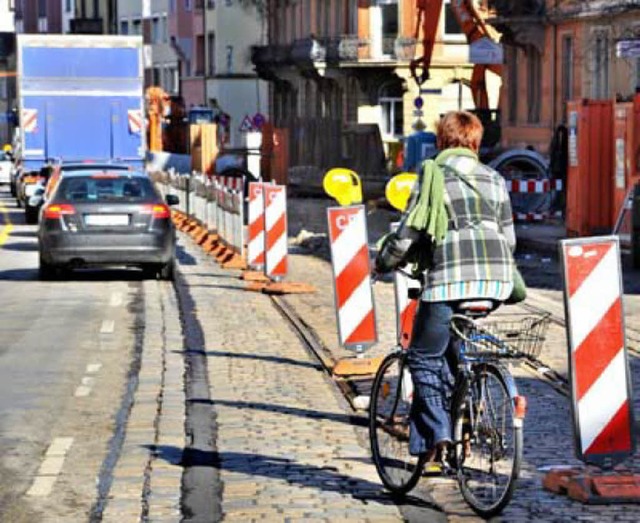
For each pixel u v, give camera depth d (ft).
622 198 164.66
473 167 52.01
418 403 52.85
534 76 306.76
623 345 52.80
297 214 274.36
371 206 272.31
